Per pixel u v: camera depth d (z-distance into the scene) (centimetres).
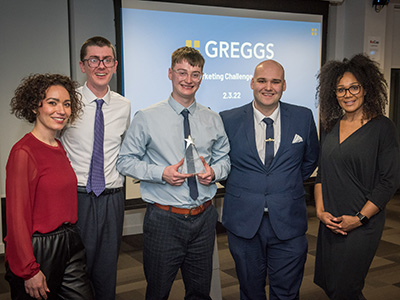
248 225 234
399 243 446
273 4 499
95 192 223
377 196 211
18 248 164
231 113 248
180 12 452
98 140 227
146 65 444
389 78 628
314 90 539
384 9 563
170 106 226
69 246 183
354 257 217
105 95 235
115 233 234
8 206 167
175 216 219
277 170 234
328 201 226
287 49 516
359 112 222
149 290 230
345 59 230
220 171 226
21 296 172
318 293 322
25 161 168
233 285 340
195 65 215
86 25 429
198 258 229
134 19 434
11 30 411
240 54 488
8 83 416
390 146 212
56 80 183
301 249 237
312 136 245
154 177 212
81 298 182
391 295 318
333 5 571
